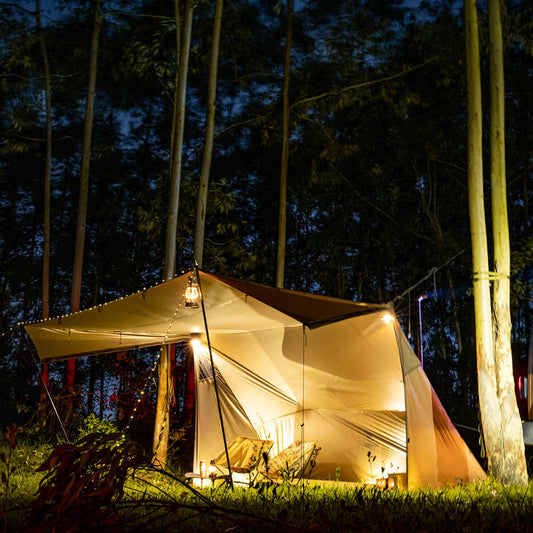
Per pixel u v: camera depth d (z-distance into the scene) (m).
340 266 25.38
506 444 9.21
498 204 9.92
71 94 23.12
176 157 13.28
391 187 22.20
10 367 26.08
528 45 13.33
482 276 9.77
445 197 21.56
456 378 24.95
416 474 8.32
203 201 13.86
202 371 11.20
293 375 10.53
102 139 26.23
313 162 20.55
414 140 20.30
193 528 5.28
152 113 25.81
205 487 8.28
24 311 29.44
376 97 19.56
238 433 11.22
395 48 20.19
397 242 22.34
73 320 9.85
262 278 25.30
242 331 10.47
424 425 8.77
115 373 17.23
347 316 8.70
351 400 10.23
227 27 17.88
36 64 21.20
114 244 28.66
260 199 27.19
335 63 19.03
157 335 10.85
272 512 5.92
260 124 20.50
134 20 18.48
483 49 14.39
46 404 14.82
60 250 29.33
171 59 17.39
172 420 14.85
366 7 19.41
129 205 27.16
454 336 23.59
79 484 4.45
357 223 25.08
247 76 18.56
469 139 10.19
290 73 18.84
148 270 28.67
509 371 9.48
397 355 9.38
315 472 9.84
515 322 22.62
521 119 21.69
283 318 9.36
